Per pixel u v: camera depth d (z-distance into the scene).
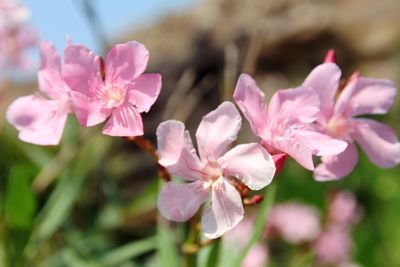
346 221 0.70
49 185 0.54
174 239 0.47
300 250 0.66
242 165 0.34
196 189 0.34
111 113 0.35
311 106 0.35
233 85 0.47
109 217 0.60
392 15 1.56
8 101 0.65
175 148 0.34
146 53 0.35
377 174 0.94
